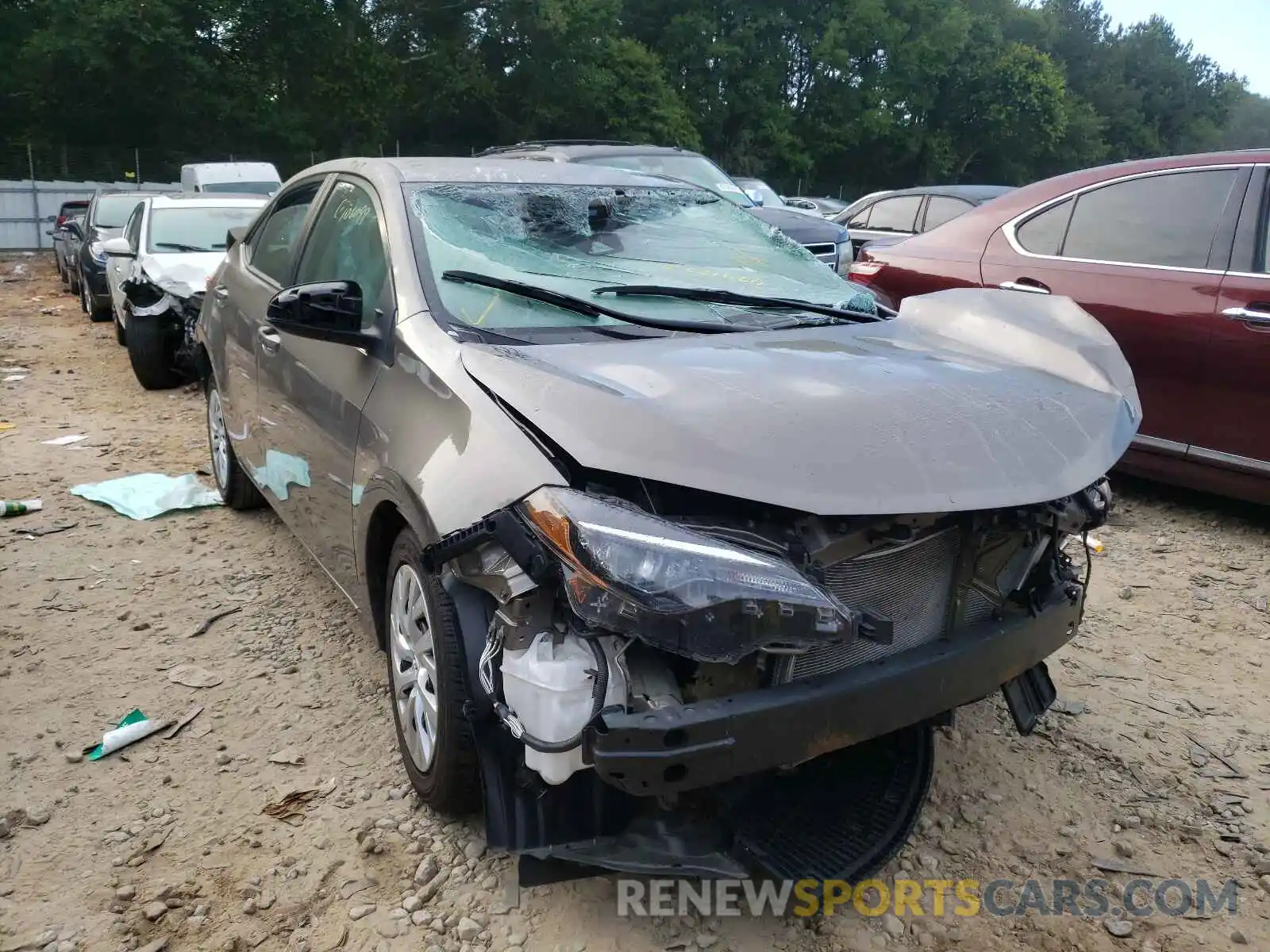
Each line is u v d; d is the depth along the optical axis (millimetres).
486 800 2303
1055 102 54312
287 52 31422
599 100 37625
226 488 5195
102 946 2363
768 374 2580
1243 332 4707
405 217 3271
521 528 2164
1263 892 2600
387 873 2602
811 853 2402
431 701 2695
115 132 31109
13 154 28938
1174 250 5090
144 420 7367
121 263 9805
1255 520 5293
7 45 29438
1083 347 3100
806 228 9945
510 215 3484
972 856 2713
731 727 2080
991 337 3232
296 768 3055
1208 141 84438
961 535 2510
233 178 18297
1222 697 3555
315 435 3422
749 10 44469
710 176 10312
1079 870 2670
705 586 2006
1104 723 3369
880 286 6422
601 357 2684
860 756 2758
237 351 4543
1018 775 3064
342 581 3357
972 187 10648
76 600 4203
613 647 2146
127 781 2990
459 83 35188
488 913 2473
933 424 2416
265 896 2525
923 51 50031
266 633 3932
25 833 2750
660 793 2041
